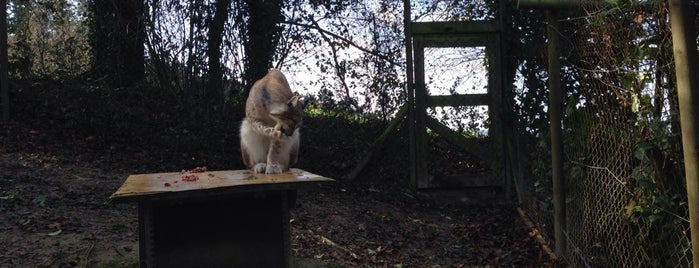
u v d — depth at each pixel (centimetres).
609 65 347
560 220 434
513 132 621
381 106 751
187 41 767
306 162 711
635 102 320
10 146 636
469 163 662
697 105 254
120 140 711
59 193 532
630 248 345
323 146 737
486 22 639
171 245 309
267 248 327
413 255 480
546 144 486
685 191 301
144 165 659
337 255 455
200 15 758
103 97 760
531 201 554
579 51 394
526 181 589
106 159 657
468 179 652
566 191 437
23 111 728
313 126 754
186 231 312
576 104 411
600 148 373
